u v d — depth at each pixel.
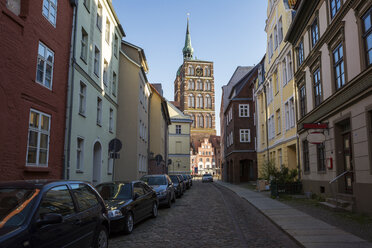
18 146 9.48
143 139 26.52
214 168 117.81
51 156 11.51
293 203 14.47
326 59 14.00
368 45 10.15
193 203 16.28
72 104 13.05
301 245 6.68
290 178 18.56
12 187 4.70
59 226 4.51
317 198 15.11
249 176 42.69
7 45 9.06
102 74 17.73
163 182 15.50
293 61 19.36
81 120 14.30
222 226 9.35
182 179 25.45
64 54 12.73
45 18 11.13
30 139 10.22
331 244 6.60
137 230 8.91
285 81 21.88
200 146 120.69
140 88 24.72
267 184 24.16
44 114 11.07
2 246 3.46
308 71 16.73
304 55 17.38
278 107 23.91
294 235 7.54
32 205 4.27
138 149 22.88
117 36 21.41
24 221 4.01
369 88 9.74
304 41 17.34
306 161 17.89
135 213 8.98
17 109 9.45
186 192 25.64
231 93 44.56
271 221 10.02
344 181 12.77
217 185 40.47
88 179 15.22
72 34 13.34
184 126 62.56
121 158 21.53
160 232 8.56
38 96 10.59
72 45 13.30
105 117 18.42
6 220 4.02
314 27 15.94
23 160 9.73
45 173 11.01
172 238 7.78
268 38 26.78
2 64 8.84
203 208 14.02
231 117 42.38
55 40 11.93
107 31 19.41
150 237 7.94
